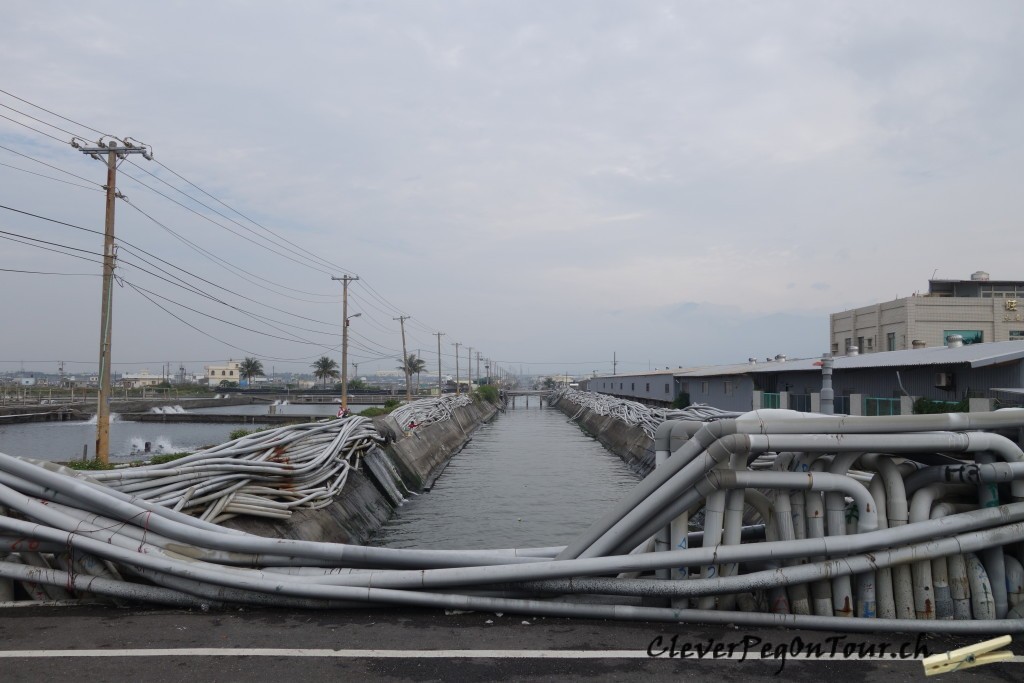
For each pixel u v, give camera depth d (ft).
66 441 150.71
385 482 73.20
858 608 18.02
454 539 60.39
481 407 273.95
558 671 15.34
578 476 103.81
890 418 17.65
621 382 245.65
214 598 19.63
